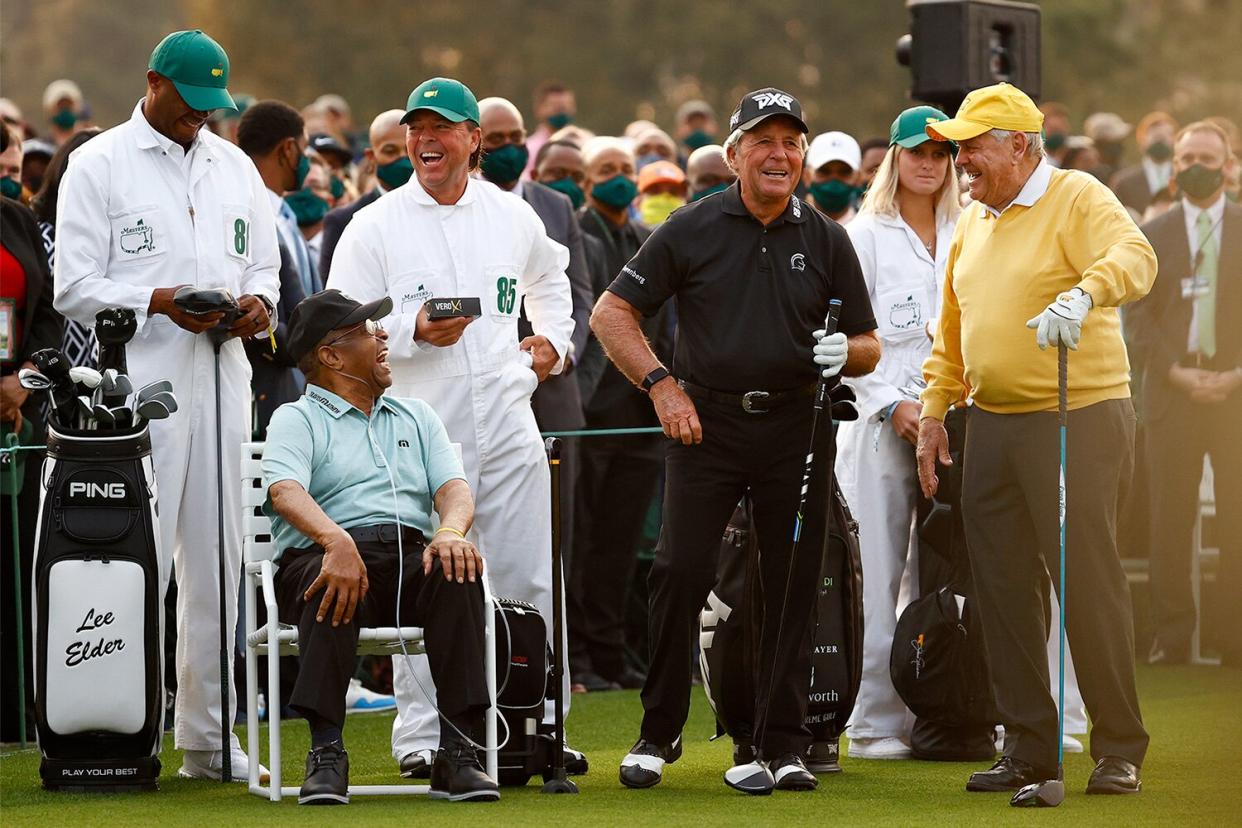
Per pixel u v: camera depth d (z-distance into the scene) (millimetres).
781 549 22094
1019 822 19641
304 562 21250
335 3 122000
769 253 21812
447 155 23984
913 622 24891
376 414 22375
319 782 20641
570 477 31594
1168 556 36219
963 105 22016
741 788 21609
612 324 22000
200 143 23609
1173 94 114750
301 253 30688
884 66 118562
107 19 147875
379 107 119500
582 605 33438
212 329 23094
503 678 21859
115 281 23000
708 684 23469
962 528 25016
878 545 25859
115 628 21734
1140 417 37781
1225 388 35750
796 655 22234
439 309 23172
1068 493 21547
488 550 24141
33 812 20375
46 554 21750
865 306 22281
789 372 21781
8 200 26922
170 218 23125
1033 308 21688
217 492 23250
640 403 33719
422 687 23016
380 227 24188
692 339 22031
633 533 33531
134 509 21875
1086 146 49375
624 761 22406
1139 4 122125
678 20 120125
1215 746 25859
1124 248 21031
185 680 23203
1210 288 36188
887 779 23250
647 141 44969
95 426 22062
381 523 21719
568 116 54062
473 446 23953
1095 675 21734
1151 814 20172
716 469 21906
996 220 22109
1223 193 36438
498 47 121875
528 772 22359
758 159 21484
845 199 34812
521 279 24703
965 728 25109
